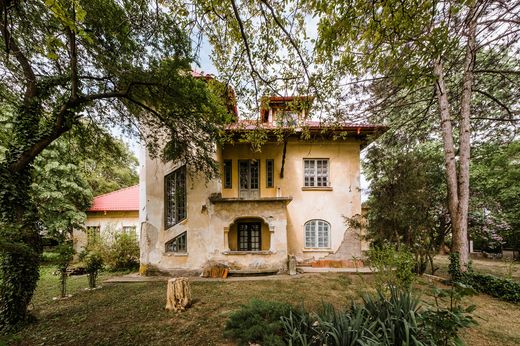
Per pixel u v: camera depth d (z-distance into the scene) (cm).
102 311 623
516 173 1242
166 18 562
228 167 1238
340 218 1191
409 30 360
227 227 1034
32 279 573
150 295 752
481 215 1441
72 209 1412
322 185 1231
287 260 1025
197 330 505
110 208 1570
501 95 1016
